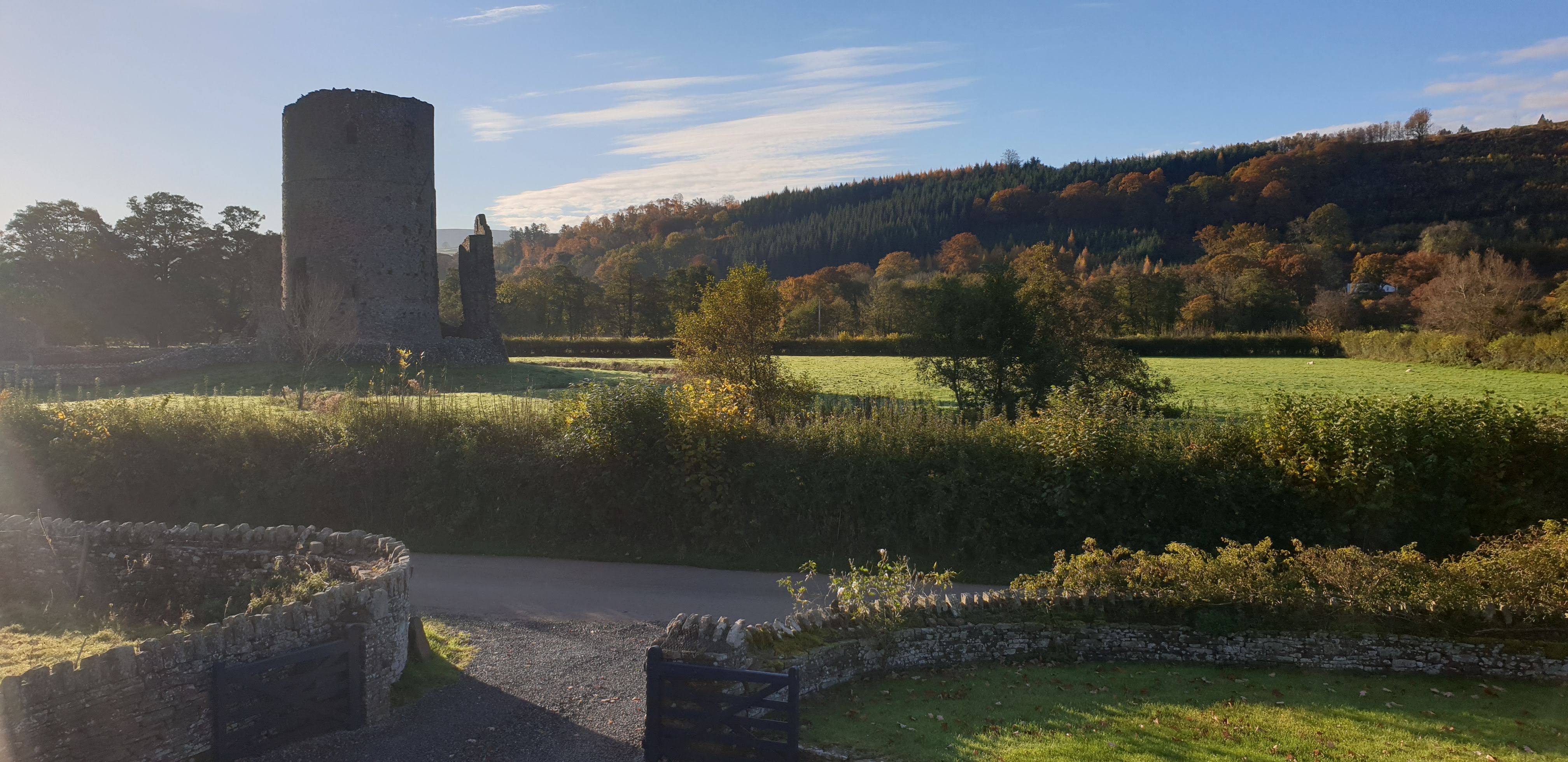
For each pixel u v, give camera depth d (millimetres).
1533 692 10148
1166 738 8680
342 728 9414
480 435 19359
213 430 20328
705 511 17656
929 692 10180
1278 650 11180
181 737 8305
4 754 7164
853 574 12031
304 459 19656
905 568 12633
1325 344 77812
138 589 13250
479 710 10016
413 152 52750
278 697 8891
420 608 14016
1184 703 9789
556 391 40812
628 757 8922
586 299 111562
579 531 18344
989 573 16391
